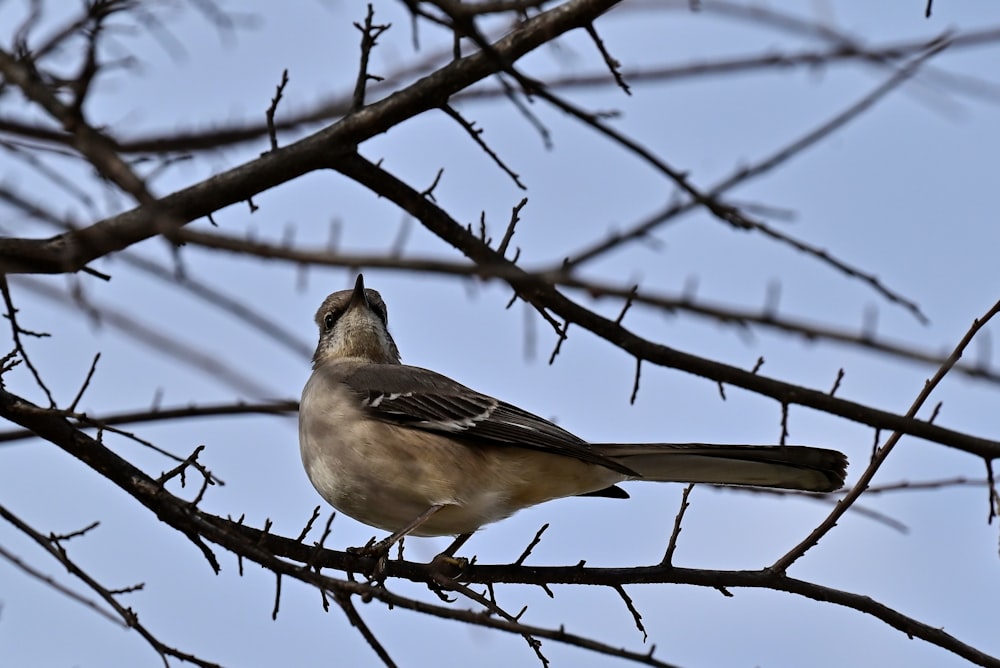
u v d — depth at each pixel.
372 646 7.88
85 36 7.21
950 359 6.43
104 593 7.75
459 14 7.13
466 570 9.45
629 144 8.09
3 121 9.17
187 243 5.99
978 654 9.00
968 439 7.96
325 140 8.60
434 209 8.94
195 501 8.05
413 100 8.58
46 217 6.68
